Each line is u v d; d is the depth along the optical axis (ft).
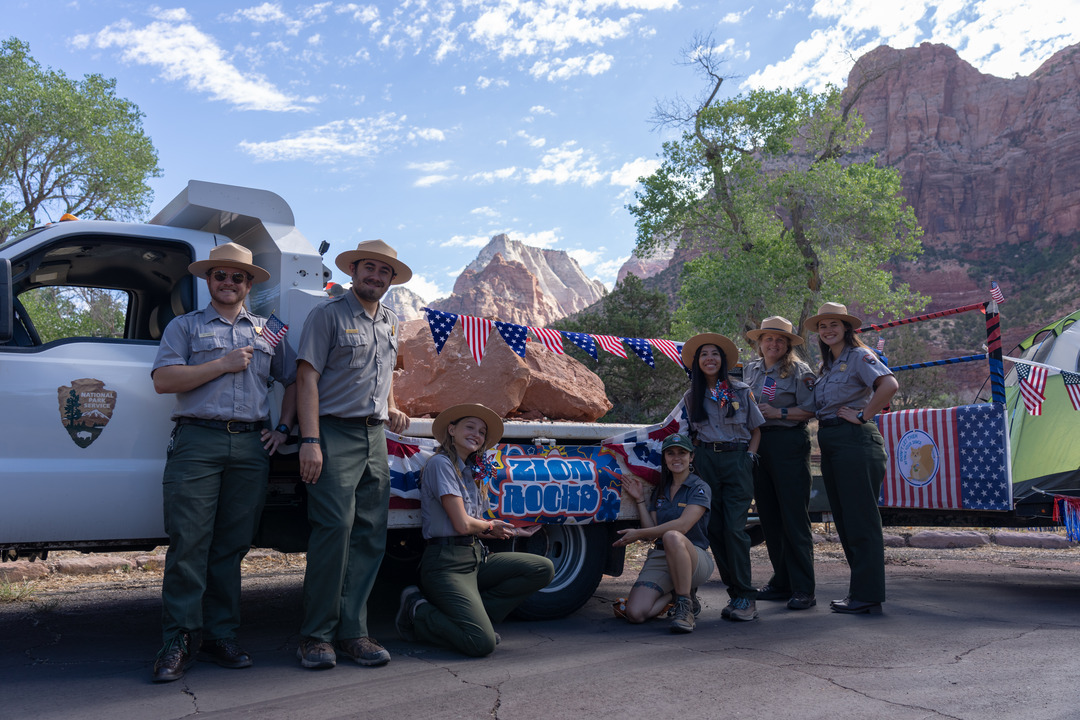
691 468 17.93
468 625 13.75
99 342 13.98
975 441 19.58
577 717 10.35
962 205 456.86
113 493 13.39
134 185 86.12
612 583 22.93
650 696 11.27
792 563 18.79
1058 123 446.60
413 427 15.62
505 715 10.43
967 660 13.32
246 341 13.25
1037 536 31.73
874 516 17.80
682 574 16.11
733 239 109.40
